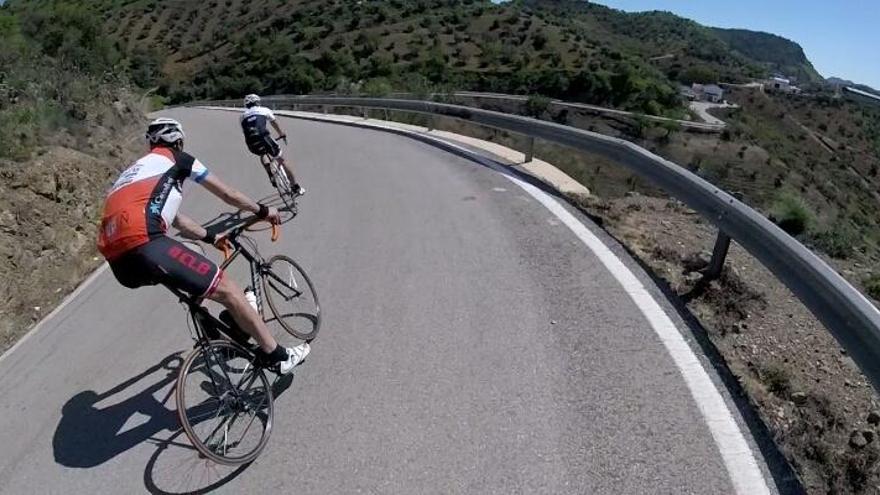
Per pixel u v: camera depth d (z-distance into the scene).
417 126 17.41
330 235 6.56
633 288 4.73
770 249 3.99
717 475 2.80
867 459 3.12
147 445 3.40
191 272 3.16
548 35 101.75
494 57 90.06
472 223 6.57
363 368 3.86
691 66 134.38
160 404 3.76
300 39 100.25
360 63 84.81
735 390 3.44
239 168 11.17
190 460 3.25
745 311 4.48
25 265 5.96
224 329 3.53
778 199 7.72
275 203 8.26
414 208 7.34
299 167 10.88
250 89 72.88
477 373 3.70
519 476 2.87
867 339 2.94
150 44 113.38
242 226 3.87
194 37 115.25
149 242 3.08
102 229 3.17
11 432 3.66
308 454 3.14
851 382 3.89
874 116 127.38
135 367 4.23
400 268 5.43
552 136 9.05
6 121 7.79
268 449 3.21
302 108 31.34
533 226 6.34
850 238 7.28
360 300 4.82
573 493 2.74
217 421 3.50
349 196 8.24
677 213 7.24
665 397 3.37
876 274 5.76
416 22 105.25
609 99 73.44
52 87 10.21
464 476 2.89
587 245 5.71
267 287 4.23
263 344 3.46
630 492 2.72
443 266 5.41
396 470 2.96
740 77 139.88
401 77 68.75
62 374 4.28
